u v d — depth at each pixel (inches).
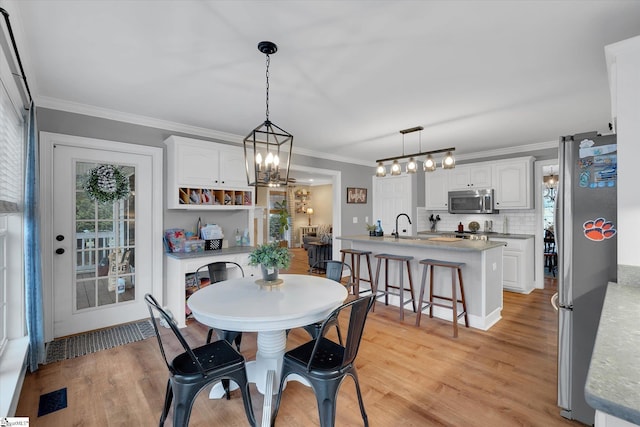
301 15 66.3
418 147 195.0
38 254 92.8
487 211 203.6
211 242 148.7
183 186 137.2
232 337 90.0
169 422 72.1
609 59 64.0
